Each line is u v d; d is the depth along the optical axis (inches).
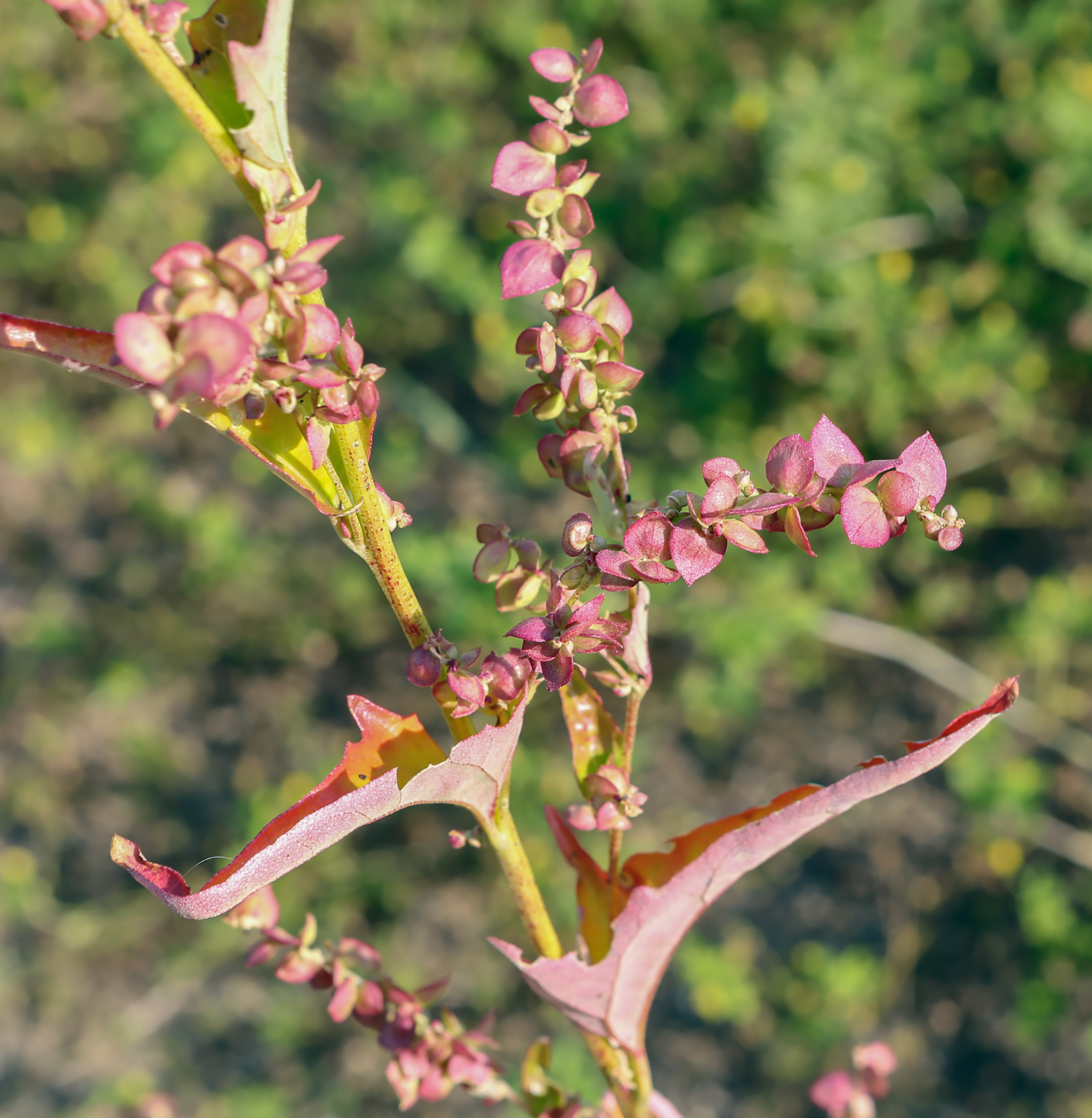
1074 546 231.1
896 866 232.1
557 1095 50.0
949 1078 217.2
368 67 265.6
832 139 219.6
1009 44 222.4
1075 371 224.2
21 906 237.9
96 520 271.9
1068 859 223.5
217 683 257.4
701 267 229.9
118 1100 216.7
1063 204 214.1
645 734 239.3
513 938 224.1
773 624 211.5
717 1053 222.7
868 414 227.5
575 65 35.4
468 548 221.3
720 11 239.6
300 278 26.5
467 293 240.7
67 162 275.6
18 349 29.9
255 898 48.7
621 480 38.1
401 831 235.5
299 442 34.3
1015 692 33.4
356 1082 225.1
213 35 28.8
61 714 256.7
